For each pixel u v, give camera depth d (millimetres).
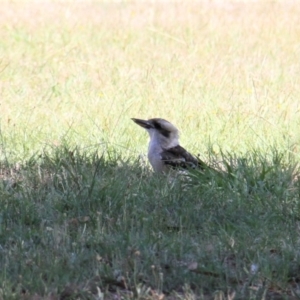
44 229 11867
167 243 11250
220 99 20438
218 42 28672
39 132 17656
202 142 17391
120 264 10664
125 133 17750
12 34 29844
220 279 10289
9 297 9547
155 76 22812
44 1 38719
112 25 32094
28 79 23000
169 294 10078
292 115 19094
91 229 11953
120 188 13367
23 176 14742
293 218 12625
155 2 38375
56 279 10062
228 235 11656
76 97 20656
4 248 11281
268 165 14906
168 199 13164
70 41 28750
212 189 13547
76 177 13992
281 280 10281
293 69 24109
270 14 34344
